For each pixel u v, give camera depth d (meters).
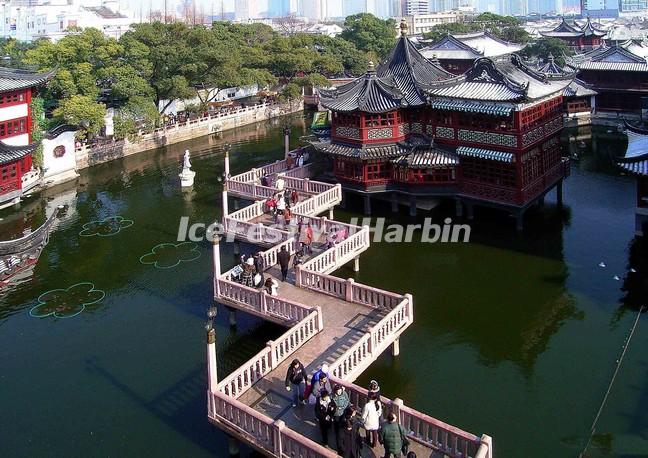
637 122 92.50
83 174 78.62
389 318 32.25
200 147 92.69
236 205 60.28
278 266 42.00
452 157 54.59
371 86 56.66
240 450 28.83
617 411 31.25
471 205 55.84
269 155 86.62
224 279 37.44
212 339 26.64
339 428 24.72
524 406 31.98
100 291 46.16
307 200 51.47
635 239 50.81
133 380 35.09
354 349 29.52
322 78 117.69
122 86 84.19
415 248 51.66
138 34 94.06
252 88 125.38
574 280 45.19
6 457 29.36
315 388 26.42
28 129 68.75
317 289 37.78
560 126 58.53
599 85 98.38
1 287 47.22
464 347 37.59
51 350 38.44
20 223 61.22
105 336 39.81
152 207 64.94
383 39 162.38
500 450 28.91
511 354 36.72
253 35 141.75
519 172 51.75
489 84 52.94
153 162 84.19
